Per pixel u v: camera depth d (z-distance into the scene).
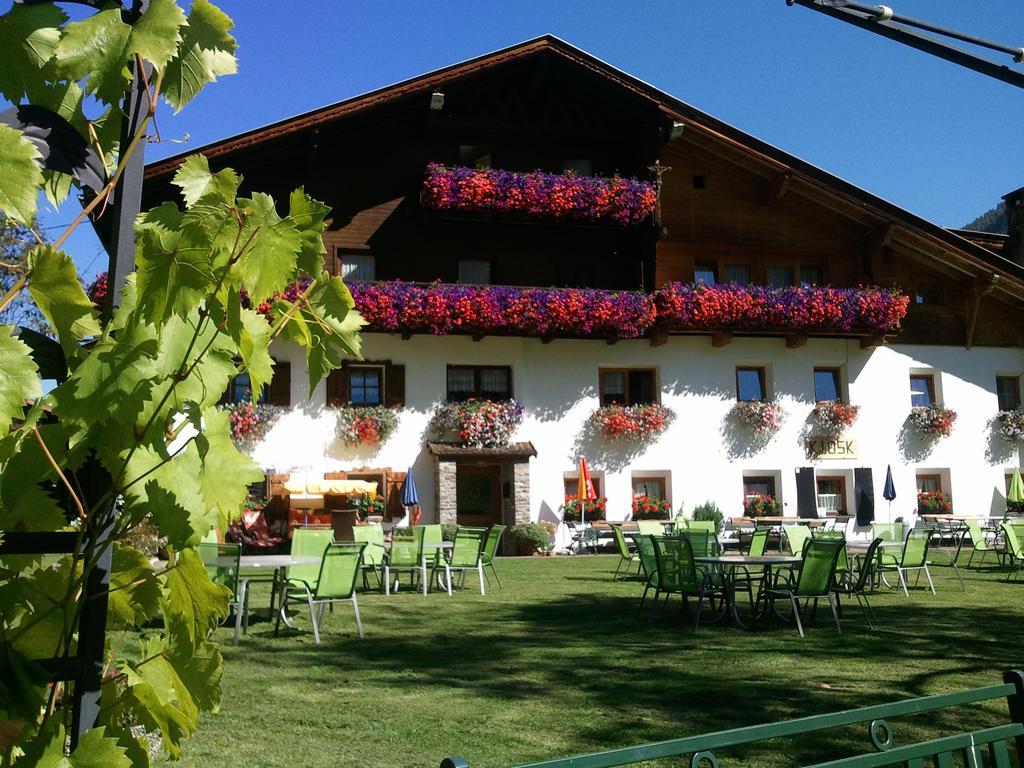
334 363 1.54
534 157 20.89
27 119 1.30
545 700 5.29
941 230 21.42
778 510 20.81
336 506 18.16
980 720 4.83
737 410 20.81
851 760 1.87
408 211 19.69
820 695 5.43
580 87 20.64
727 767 4.03
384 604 10.00
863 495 21.20
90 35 1.27
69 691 1.37
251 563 7.56
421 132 20.17
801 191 21.28
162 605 1.41
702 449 20.61
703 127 20.36
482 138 20.53
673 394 20.62
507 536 19.12
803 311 20.19
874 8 4.64
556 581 12.66
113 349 1.15
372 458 18.70
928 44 4.69
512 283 20.08
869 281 21.83
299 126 18.08
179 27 1.37
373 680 5.84
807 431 21.23
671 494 20.31
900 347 22.05
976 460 22.16
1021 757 2.20
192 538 1.22
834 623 8.64
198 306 1.20
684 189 20.97
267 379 1.41
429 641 7.45
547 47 19.77
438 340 19.45
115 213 1.33
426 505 18.89
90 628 1.28
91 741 1.15
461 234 19.97
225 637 7.61
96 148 1.42
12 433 1.09
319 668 6.24
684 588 8.45
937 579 13.04
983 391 22.42
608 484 20.06
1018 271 21.92
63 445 1.21
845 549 9.66
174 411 1.20
